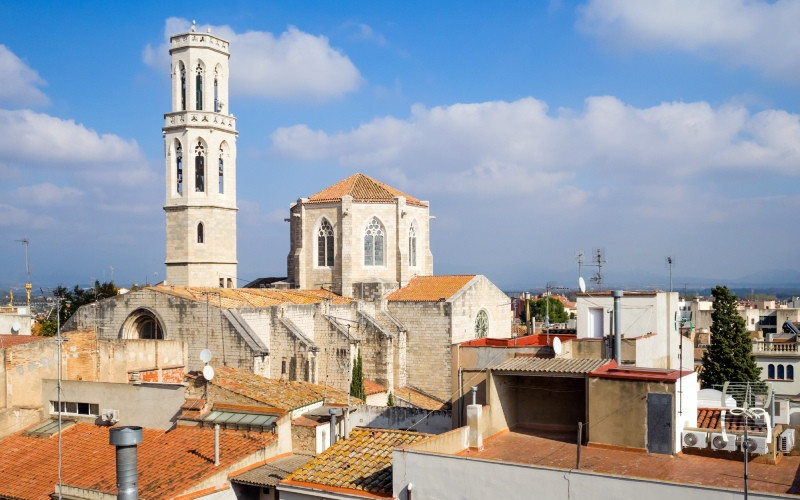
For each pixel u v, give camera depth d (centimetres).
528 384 3366
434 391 8075
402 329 8094
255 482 3600
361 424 4744
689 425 3058
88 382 4747
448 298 8125
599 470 2677
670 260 4903
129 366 5453
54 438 4497
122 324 7044
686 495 2252
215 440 3716
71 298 10006
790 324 12288
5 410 4650
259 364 6469
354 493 2962
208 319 6638
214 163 8581
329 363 7519
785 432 2975
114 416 4594
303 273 8906
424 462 2716
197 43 8531
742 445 2716
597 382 3000
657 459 2806
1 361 4775
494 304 8962
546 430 3294
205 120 8519
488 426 3141
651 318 4603
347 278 8531
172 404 4466
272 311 7081
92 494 3641
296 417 4444
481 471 2595
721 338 7325
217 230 8581
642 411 2902
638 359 3853
